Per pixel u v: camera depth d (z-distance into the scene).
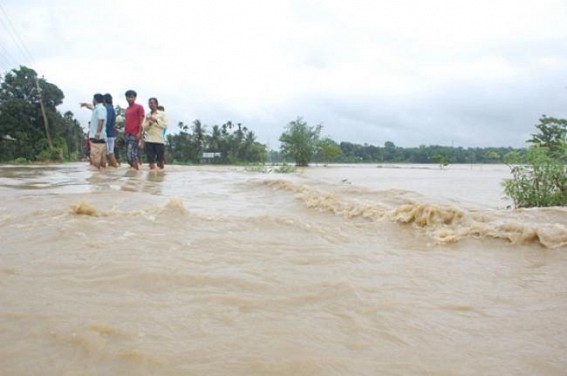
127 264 2.66
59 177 9.51
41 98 29.39
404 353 1.63
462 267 2.91
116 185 7.59
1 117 29.05
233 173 12.30
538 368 1.53
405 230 4.11
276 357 1.56
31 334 1.69
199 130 48.09
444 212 4.24
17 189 6.80
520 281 2.61
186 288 2.29
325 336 1.76
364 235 3.93
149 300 2.10
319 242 3.53
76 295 2.15
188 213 4.59
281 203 5.79
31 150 29.39
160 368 1.46
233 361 1.52
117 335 1.70
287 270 2.68
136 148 11.86
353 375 1.46
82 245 3.18
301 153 33.38
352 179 13.07
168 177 9.80
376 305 2.12
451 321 1.96
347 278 2.55
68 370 1.44
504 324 1.93
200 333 1.75
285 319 1.92
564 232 3.67
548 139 6.69
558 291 2.42
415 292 2.36
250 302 2.11
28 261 2.74
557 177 6.27
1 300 2.05
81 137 41.62
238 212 4.89
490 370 1.51
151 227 3.91
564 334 1.83
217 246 3.27
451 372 1.49
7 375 1.40
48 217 4.25
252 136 51.12
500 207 6.03
